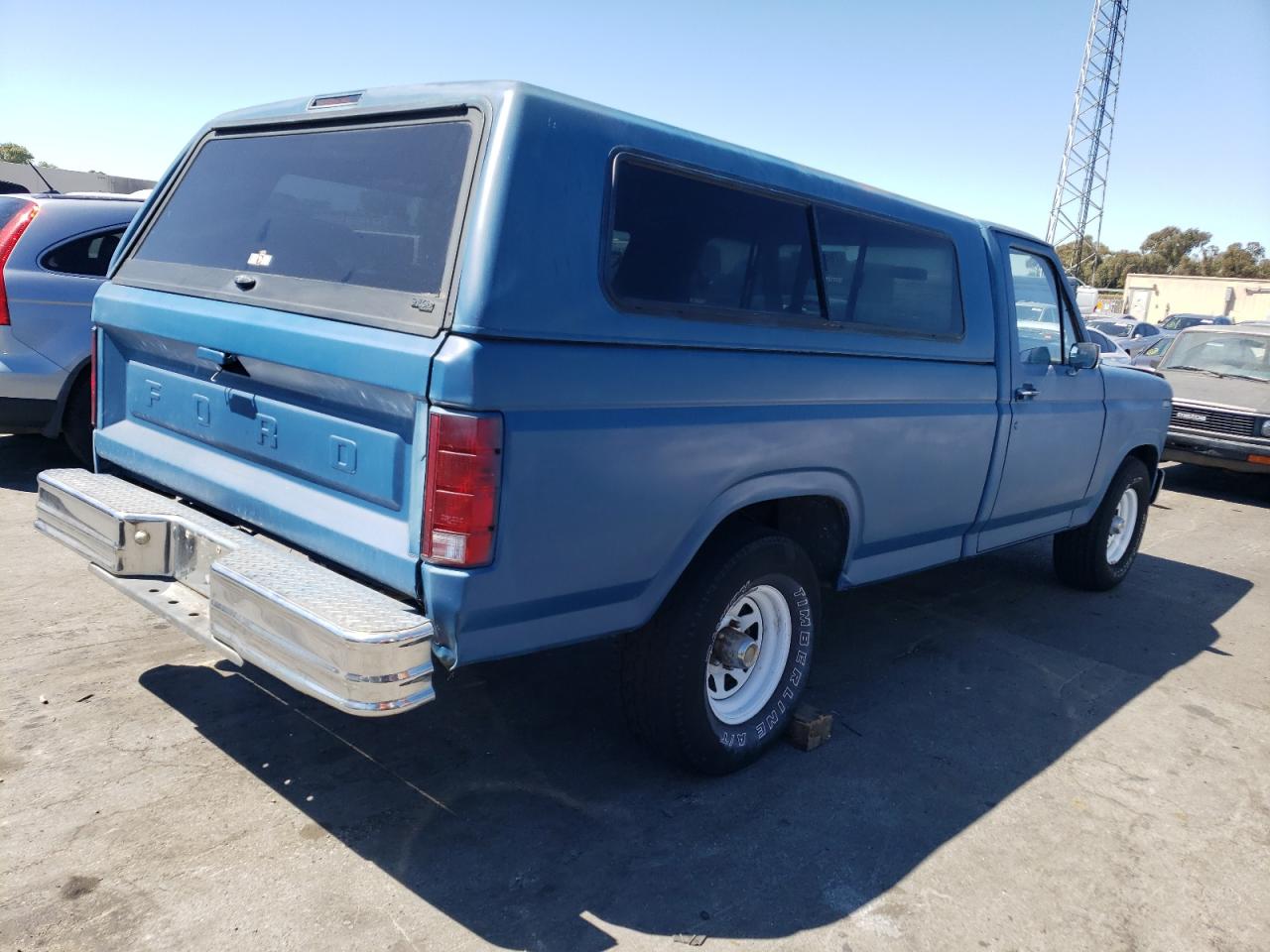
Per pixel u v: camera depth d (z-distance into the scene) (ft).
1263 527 28.27
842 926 8.96
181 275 11.10
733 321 10.25
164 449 11.26
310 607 8.09
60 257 19.99
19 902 8.33
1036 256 16.03
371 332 8.56
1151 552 24.32
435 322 8.18
